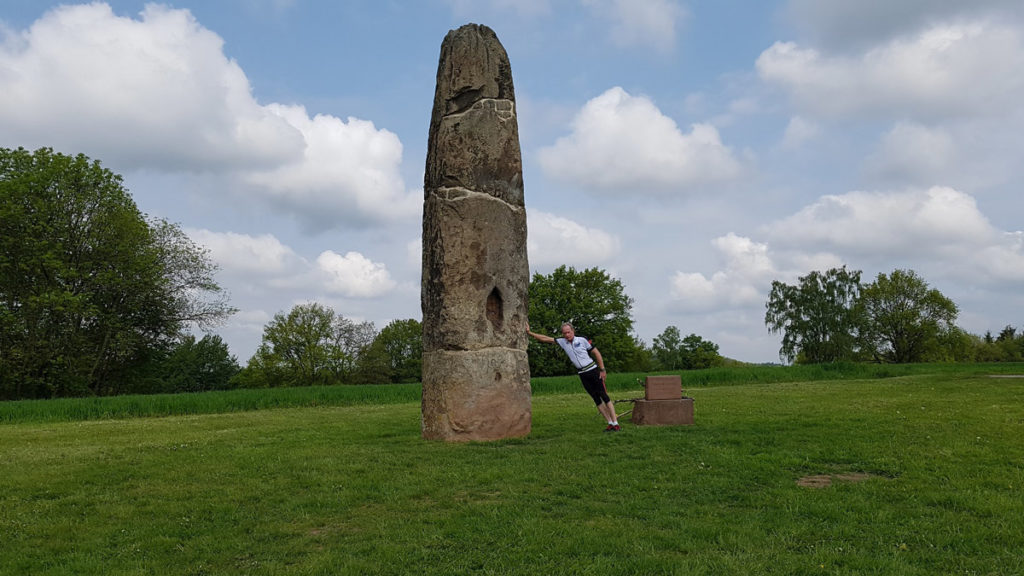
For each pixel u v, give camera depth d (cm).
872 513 624
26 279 3425
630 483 759
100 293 3631
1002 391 1931
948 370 3459
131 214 3631
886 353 7356
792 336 7006
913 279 7125
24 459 1061
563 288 6228
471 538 582
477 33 1213
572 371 6106
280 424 1617
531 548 548
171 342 4041
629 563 511
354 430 1377
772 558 518
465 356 1112
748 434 1084
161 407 2297
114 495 768
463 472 834
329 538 597
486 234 1148
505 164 1185
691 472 803
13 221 3269
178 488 798
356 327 6950
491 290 1146
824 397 1864
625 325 6225
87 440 1349
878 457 866
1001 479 737
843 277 6950
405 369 8094
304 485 794
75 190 3547
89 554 568
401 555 541
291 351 6600
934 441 978
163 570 527
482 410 1107
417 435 1231
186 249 3909
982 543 540
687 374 3216
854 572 484
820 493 697
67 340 3491
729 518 620
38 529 639
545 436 1138
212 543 589
